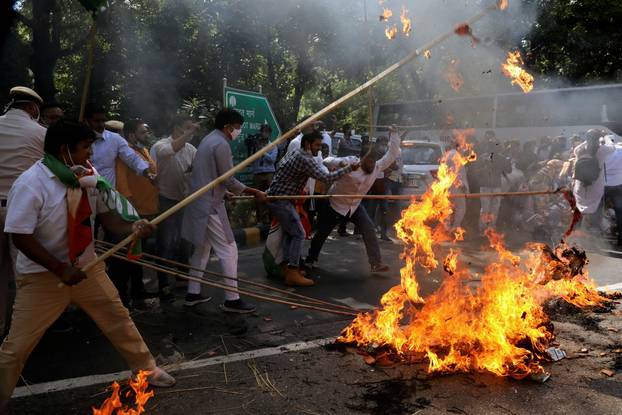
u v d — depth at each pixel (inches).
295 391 140.3
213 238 205.2
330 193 271.3
